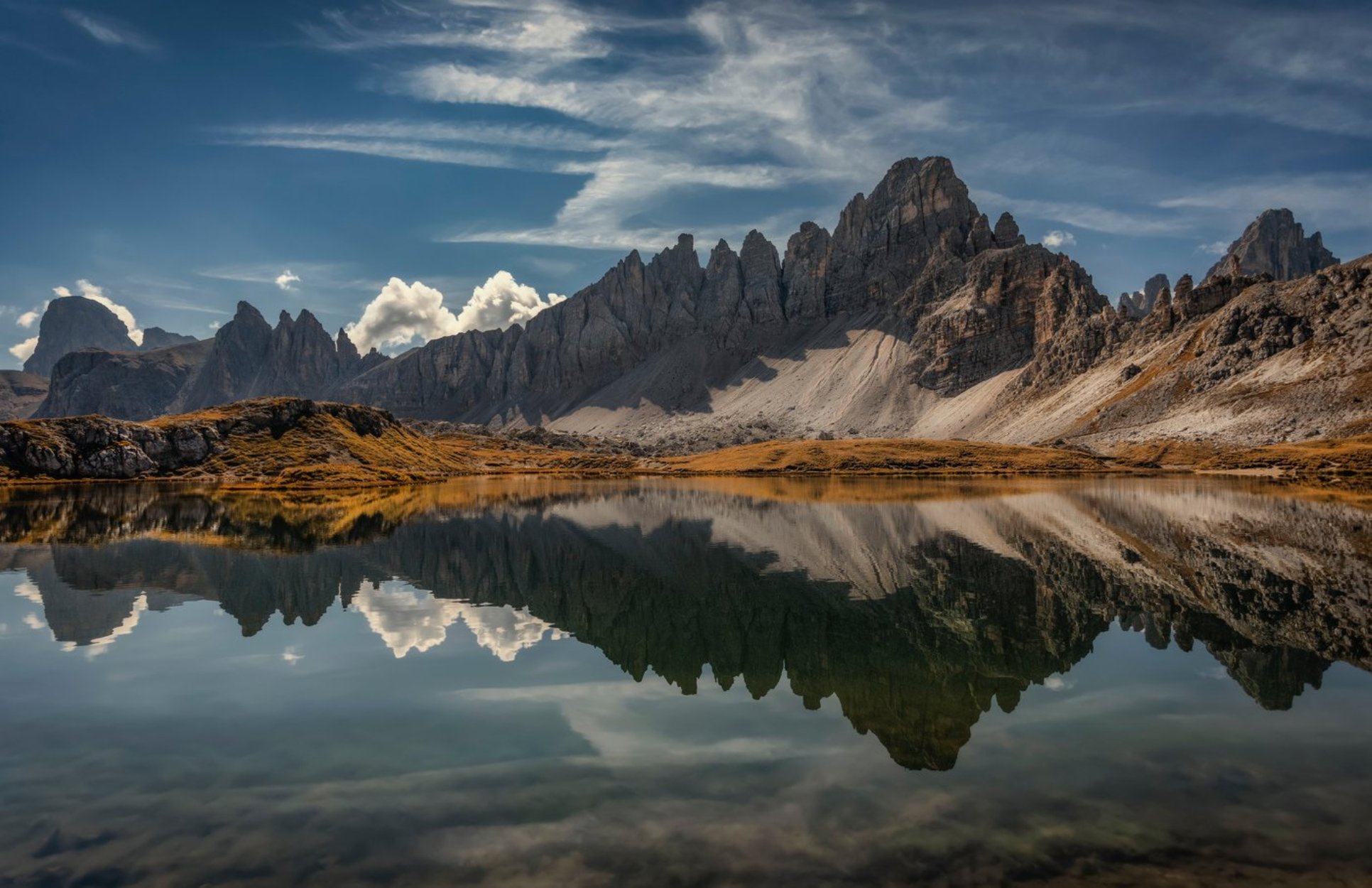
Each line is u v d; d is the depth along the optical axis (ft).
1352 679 103.30
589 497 493.77
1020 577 188.14
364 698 97.81
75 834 62.75
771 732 85.20
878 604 158.81
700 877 55.01
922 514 345.92
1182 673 107.24
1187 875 54.75
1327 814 63.52
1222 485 540.52
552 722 88.79
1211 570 195.11
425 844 60.54
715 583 184.65
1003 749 78.79
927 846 58.90
